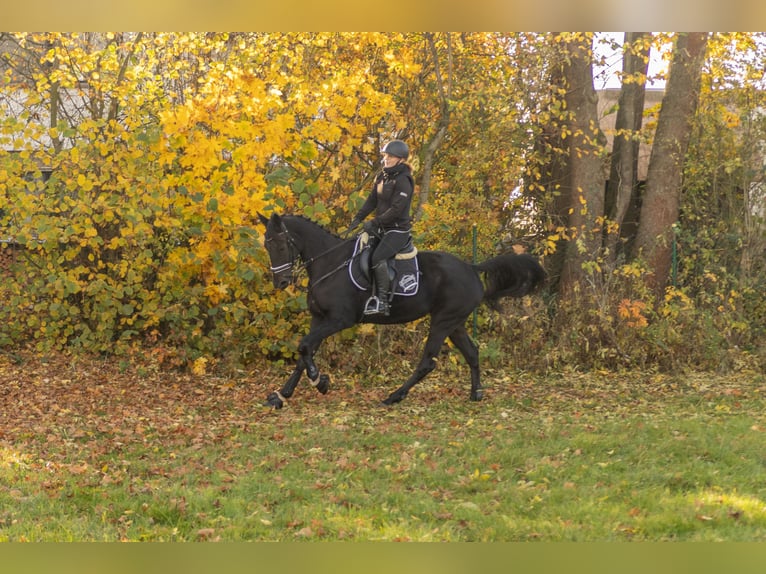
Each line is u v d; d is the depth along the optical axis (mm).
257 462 8258
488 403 11695
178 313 13867
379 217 10664
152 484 7414
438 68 15734
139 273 14055
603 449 8555
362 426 10023
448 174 16875
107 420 10438
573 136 17016
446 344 14359
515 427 9867
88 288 13812
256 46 14695
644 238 17094
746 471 7598
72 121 16734
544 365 14383
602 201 17297
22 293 14477
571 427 9734
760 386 13234
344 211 14117
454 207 16109
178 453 8641
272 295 13789
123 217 13719
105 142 13664
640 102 18578
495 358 14383
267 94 13234
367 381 13484
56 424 10133
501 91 16422
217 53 16234
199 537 6121
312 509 6664
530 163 17344
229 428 9906
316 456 8508
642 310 15016
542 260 17062
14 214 13898
